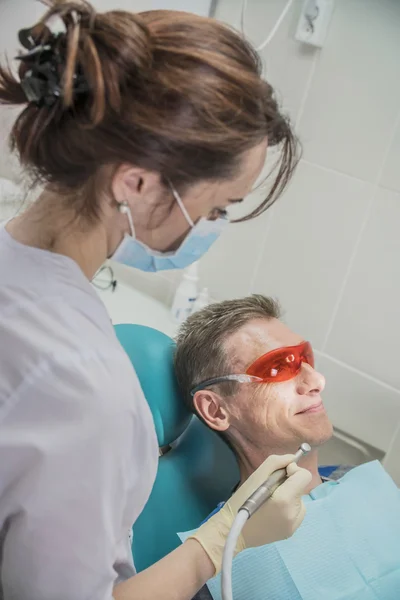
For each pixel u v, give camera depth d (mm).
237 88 685
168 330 1796
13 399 702
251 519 990
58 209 756
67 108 671
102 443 698
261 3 1570
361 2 1441
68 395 693
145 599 853
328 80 1533
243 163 733
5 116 851
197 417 1546
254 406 1357
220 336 1411
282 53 1578
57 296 742
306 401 1354
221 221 822
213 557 959
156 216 763
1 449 695
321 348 1731
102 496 710
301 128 1599
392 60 1443
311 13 1476
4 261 764
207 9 1620
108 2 1729
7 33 1870
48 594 711
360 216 1575
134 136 668
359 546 1248
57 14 671
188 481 1451
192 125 669
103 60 653
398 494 1361
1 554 724
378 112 1489
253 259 1762
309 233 1656
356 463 1772
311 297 1705
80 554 710
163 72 659
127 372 746
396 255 1554
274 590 1189
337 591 1189
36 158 721
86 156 688
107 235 787
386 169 1513
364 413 1711
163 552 1312
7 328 720
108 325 780
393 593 1191
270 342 1385
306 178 1621
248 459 1409
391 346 1620
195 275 1810
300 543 1236
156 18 708
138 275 1959
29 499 690
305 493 1355
